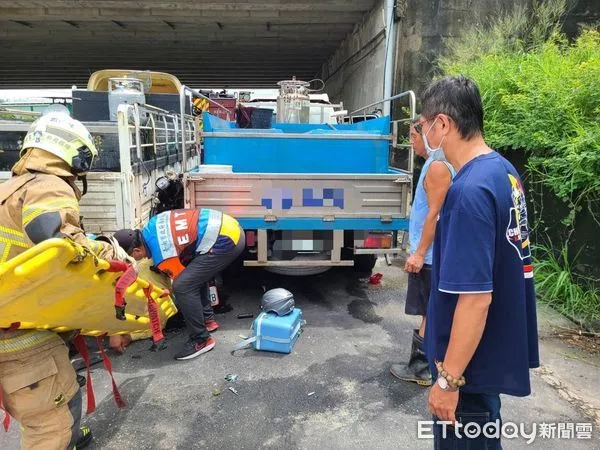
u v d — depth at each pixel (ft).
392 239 13.97
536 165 15.74
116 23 38.78
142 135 15.07
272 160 14.24
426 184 8.78
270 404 9.30
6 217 5.16
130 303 7.20
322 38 42.55
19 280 4.27
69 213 5.03
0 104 19.34
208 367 10.79
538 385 9.97
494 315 4.93
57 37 43.32
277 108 18.56
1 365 5.36
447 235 4.81
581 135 13.70
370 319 13.69
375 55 30.83
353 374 10.48
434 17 26.86
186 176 12.83
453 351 4.70
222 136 14.02
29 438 5.76
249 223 13.21
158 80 25.94
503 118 18.43
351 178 13.19
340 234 13.53
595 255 13.34
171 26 39.52
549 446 8.03
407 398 9.52
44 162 5.36
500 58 21.50
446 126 5.04
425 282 9.47
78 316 5.64
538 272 14.97
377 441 8.19
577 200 13.76
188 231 10.71
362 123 16.01
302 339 12.30
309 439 8.24
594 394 9.65
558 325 12.87
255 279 17.25
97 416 8.87
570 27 26.40
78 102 19.83
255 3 32.78
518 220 4.92
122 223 13.14
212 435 8.35
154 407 9.18
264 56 52.08
